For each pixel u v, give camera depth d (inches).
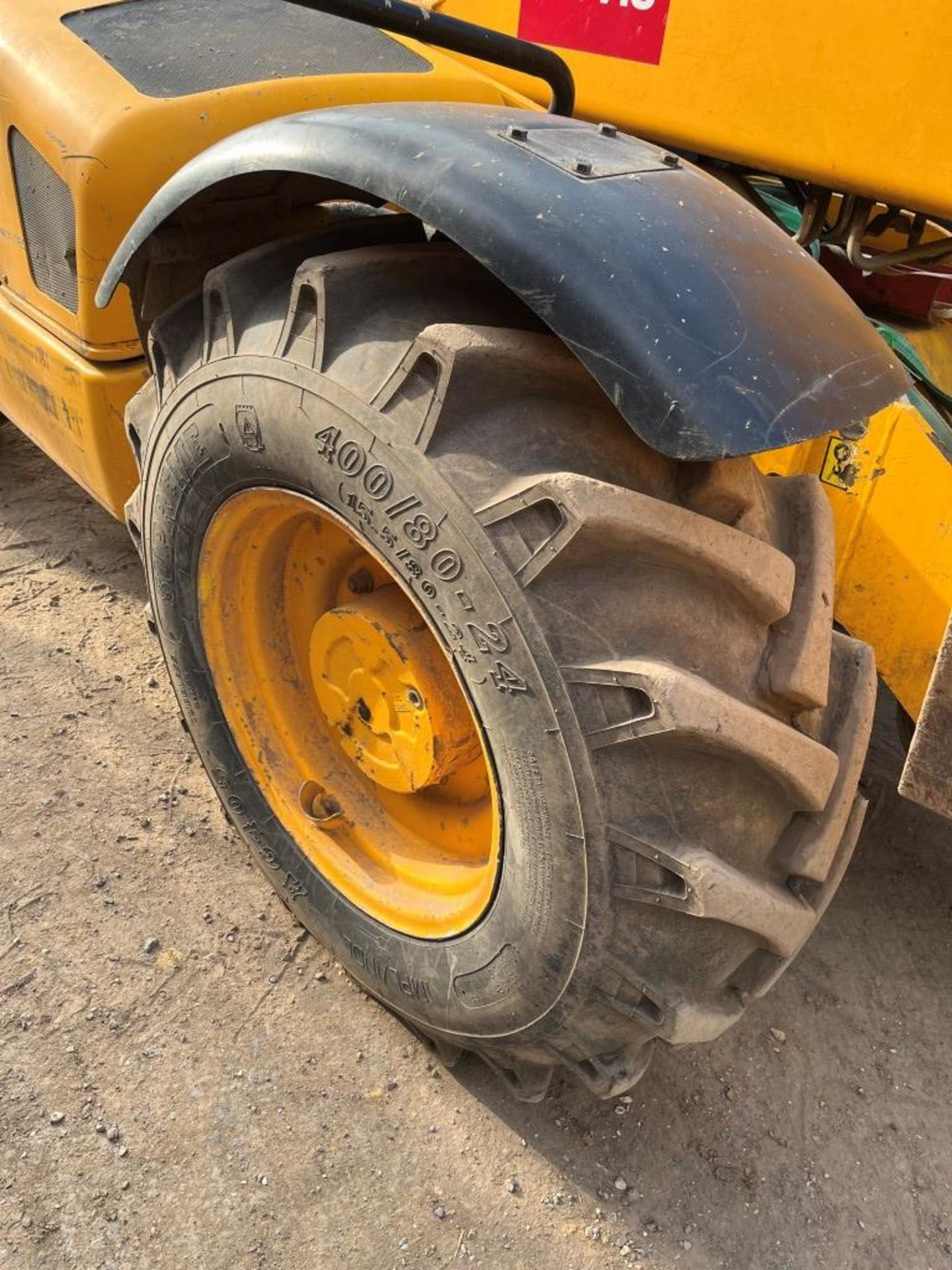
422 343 47.1
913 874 91.8
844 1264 62.3
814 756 50.0
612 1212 63.3
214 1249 59.0
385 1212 61.8
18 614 108.4
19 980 72.5
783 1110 70.7
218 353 57.6
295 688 73.6
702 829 48.7
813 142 71.4
